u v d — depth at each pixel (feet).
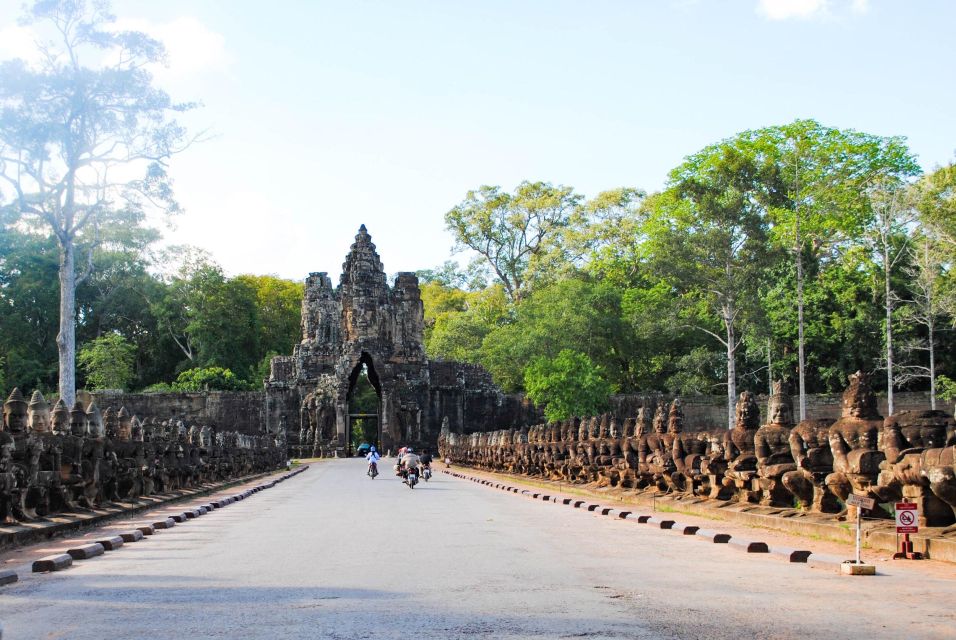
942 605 34.60
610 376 297.33
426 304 417.08
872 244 240.32
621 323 290.56
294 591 39.04
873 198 213.87
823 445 61.87
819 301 254.06
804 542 55.52
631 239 334.24
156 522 72.84
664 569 45.50
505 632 30.14
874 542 51.44
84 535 63.21
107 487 84.07
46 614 34.40
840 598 36.27
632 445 98.37
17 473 61.67
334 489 130.93
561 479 130.93
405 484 144.97
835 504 61.62
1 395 280.92
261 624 31.83
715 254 204.44
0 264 336.90
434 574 44.01
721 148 238.68
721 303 215.92
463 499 107.04
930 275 203.21
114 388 322.75
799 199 216.33
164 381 371.97
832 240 247.50
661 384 306.76
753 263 203.62
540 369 257.75
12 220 200.03
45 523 62.75
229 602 36.47
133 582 42.37
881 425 55.57
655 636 29.40
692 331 289.94
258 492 129.80
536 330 284.20
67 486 71.72
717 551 53.52
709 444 76.84
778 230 216.54
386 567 46.68
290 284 420.36
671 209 227.40
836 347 257.55
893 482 50.98
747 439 72.90
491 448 187.62
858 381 57.00
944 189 194.29
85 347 333.01
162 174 167.73
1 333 329.72
